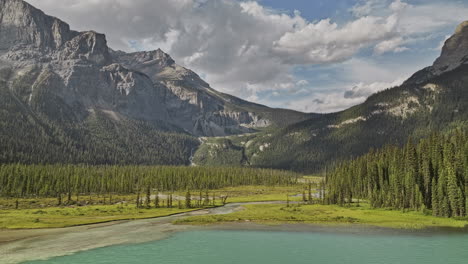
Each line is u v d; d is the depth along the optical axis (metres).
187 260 63.38
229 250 71.38
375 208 142.00
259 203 179.38
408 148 154.12
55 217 121.44
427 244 76.12
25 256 65.88
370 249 71.94
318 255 67.38
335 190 171.25
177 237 85.38
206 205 167.88
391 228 96.88
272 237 85.12
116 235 88.31
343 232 91.12
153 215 129.25
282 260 63.94
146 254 67.75
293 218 115.00
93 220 114.94
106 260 62.97
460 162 131.88
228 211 144.50
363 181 183.25
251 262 62.47
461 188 119.88
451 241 79.31
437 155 140.62
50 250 70.88
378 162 177.75
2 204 165.12
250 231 93.62
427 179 134.62
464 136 163.25
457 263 61.56
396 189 140.38
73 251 69.94
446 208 114.56
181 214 136.50
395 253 68.50
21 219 113.38
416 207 127.44
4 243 77.81
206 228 99.12
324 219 112.62
